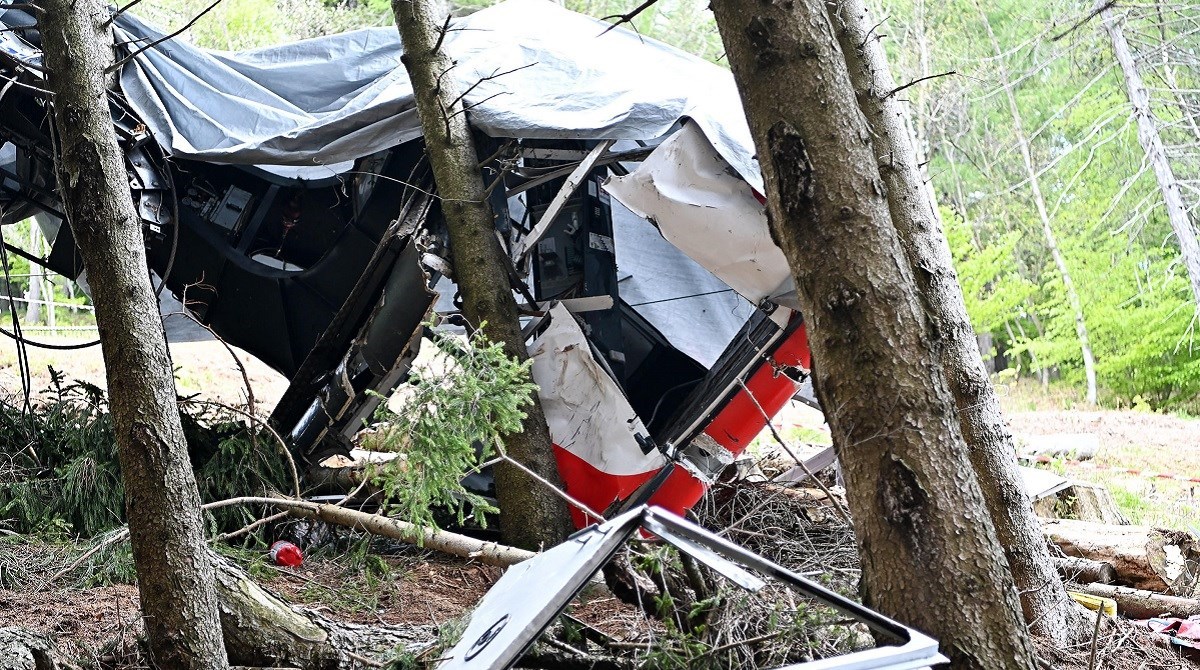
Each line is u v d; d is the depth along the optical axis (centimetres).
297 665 483
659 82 870
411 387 629
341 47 1001
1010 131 3603
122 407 459
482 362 629
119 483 791
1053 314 3312
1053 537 826
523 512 772
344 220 970
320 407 881
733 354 805
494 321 808
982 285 3152
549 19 1009
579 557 336
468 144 837
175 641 452
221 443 811
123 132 873
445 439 600
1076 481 977
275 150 849
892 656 312
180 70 926
